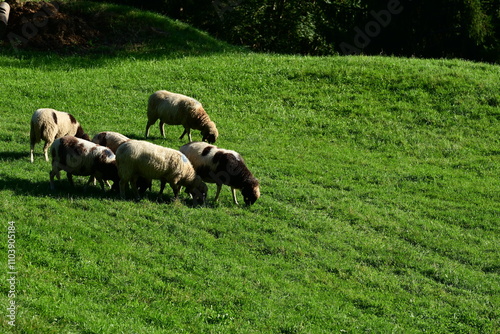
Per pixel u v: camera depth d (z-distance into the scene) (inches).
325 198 629.6
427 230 583.2
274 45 1482.5
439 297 464.4
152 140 740.7
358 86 997.2
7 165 590.2
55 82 964.6
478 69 1070.4
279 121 883.4
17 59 1063.6
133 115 854.5
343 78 1021.2
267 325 398.3
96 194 549.0
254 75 1037.8
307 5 1509.6
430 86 984.9
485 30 1381.6
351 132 860.0
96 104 884.6
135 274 433.4
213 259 470.6
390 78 1013.8
